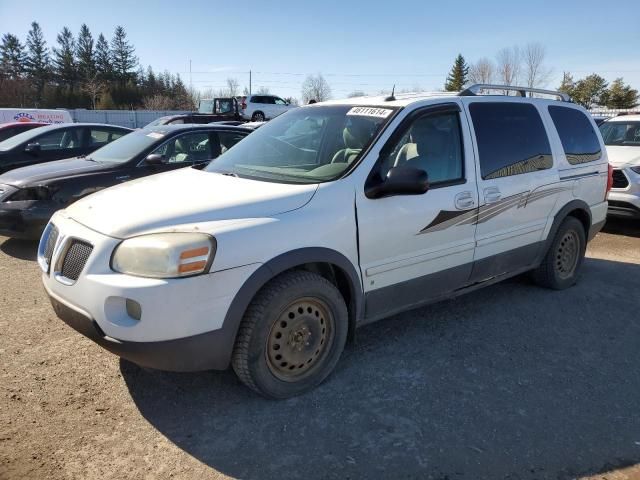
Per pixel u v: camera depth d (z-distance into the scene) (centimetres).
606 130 945
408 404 321
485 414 312
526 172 450
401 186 332
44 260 330
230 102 2598
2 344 385
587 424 304
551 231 488
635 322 454
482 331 428
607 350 400
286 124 432
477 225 409
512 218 440
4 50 7888
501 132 435
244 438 286
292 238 304
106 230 288
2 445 272
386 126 365
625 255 677
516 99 465
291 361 319
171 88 8544
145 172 686
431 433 293
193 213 292
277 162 380
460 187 393
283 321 311
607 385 349
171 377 345
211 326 281
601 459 274
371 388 338
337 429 295
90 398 319
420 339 411
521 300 498
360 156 349
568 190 495
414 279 378
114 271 277
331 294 326
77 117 3778
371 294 354
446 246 391
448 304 485
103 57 8494
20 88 6612
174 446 279
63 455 268
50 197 624
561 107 511
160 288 265
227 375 350
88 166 675
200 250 273
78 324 290
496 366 371
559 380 354
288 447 279
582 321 453
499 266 446
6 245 666
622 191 763
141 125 4022
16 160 859
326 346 337
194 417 304
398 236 357
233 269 282
